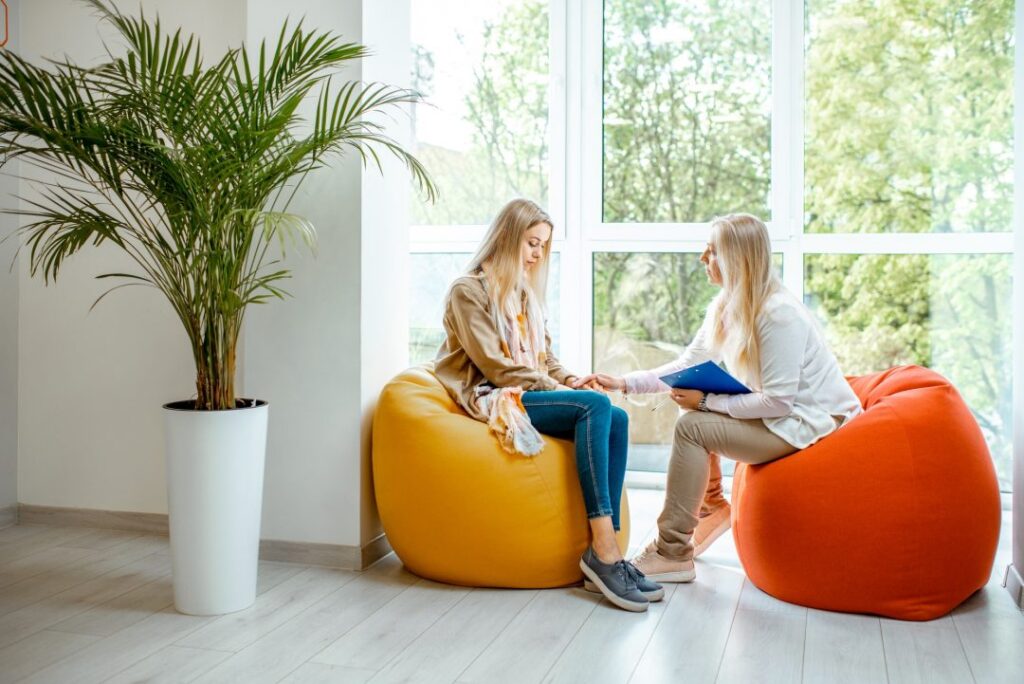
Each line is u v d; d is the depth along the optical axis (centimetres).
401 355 312
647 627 227
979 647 214
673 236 387
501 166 398
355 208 279
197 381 240
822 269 372
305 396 284
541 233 277
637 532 329
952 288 361
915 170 361
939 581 231
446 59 400
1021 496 254
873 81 363
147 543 310
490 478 251
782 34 368
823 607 239
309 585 263
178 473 235
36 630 225
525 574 254
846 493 232
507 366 265
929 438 233
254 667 202
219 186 237
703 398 256
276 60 235
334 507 282
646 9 385
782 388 244
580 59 390
